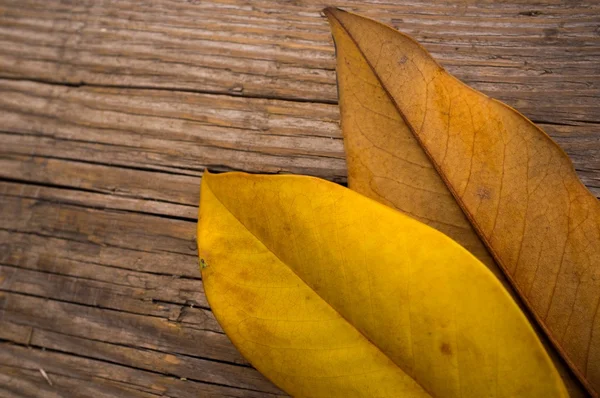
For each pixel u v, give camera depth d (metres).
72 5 0.42
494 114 0.31
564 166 0.30
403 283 0.29
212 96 0.39
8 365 0.39
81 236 0.39
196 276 0.38
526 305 0.30
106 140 0.40
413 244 0.29
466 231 0.31
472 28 0.39
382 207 0.29
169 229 0.39
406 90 0.32
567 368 0.30
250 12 0.40
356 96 0.32
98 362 0.38
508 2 0.39
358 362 0.29
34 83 0.41
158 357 0.38
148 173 0.39
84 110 0.40
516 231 0.31
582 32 0.38
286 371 0.30
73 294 0.39
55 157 0.40
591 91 0.37
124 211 0.39
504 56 0.38
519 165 0.31
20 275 0.39
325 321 0.30
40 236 0.40
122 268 0.39
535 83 0.38
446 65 0.38
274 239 0.30
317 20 0.40
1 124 0.41
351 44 0.32
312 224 0.29
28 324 0.39
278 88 0.39
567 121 0.37
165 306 0.38
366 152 0.32
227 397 0.37
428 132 0.31
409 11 0.39
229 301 0.30
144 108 0.40
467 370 0.29
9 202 0.40
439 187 0.31
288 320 0.30
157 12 0.41
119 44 0.41
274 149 0.38
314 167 0.38
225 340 0.37
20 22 0.42
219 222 0.30
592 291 0.30
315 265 0.30
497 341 0.28
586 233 0.30
